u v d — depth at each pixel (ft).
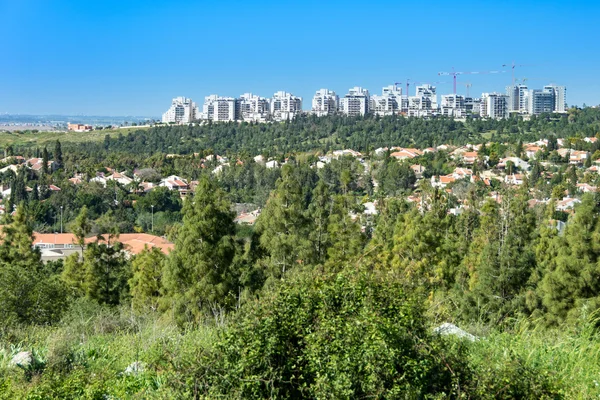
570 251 48.55
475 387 14.75
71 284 79.05
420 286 18.26
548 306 47.55
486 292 52.31
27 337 32.12
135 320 36.70
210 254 60.18
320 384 14.43
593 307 40.27
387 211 108.17
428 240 69.97
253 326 16.02
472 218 99.35
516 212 83.76
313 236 69.15
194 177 274.36
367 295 16.29
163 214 202.18
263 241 68.95
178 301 55.57
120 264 88.17
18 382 20.72
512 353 16.71
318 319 16.17
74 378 20.51
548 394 15.21
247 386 15.01
